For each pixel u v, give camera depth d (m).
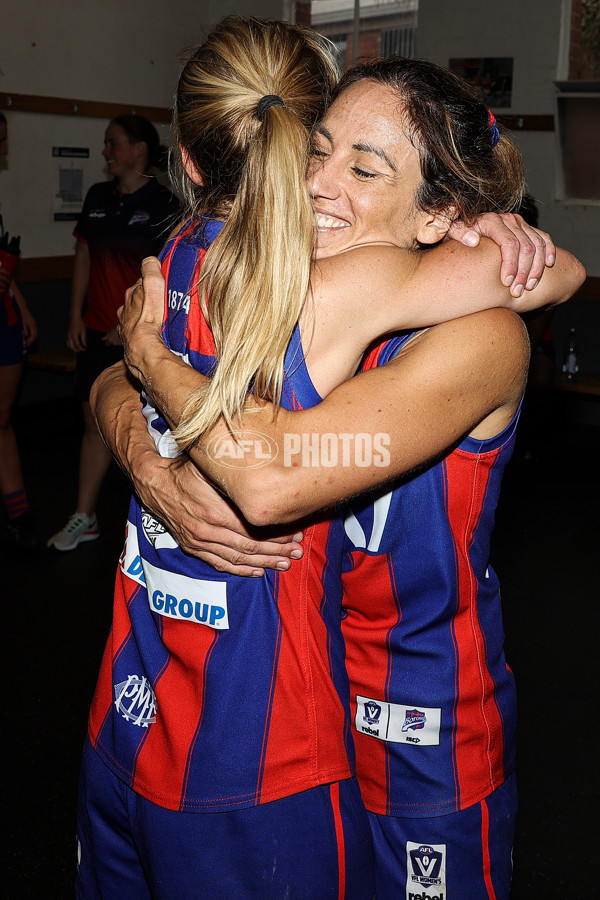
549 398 5.24
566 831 2.13
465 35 5.92
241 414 0.84
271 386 0.87
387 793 1.09
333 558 0.99
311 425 0.83
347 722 0.99
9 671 2.76
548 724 2.54
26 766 2.33
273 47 0.90
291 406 0.88
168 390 0.90
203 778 0.93
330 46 0.97
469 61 5.93
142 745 0.99
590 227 5.75
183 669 0.96
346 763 0.97
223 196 0.94
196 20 6.50
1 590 3.30
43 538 3.79
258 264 0.82
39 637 2.97
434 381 0.86
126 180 3.80
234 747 0.92
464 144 0.91
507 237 0.92
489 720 1.08
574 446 5.34
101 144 6.00
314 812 0.93
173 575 0.95
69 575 3.45
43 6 5.40
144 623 1.02
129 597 1.04
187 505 0.91
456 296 0.88
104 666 1.10
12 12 5.23
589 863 2.03
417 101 0.88
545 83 5.70
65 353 5.42
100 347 3.73
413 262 0.90
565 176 5.79
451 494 1.00
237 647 0.93
